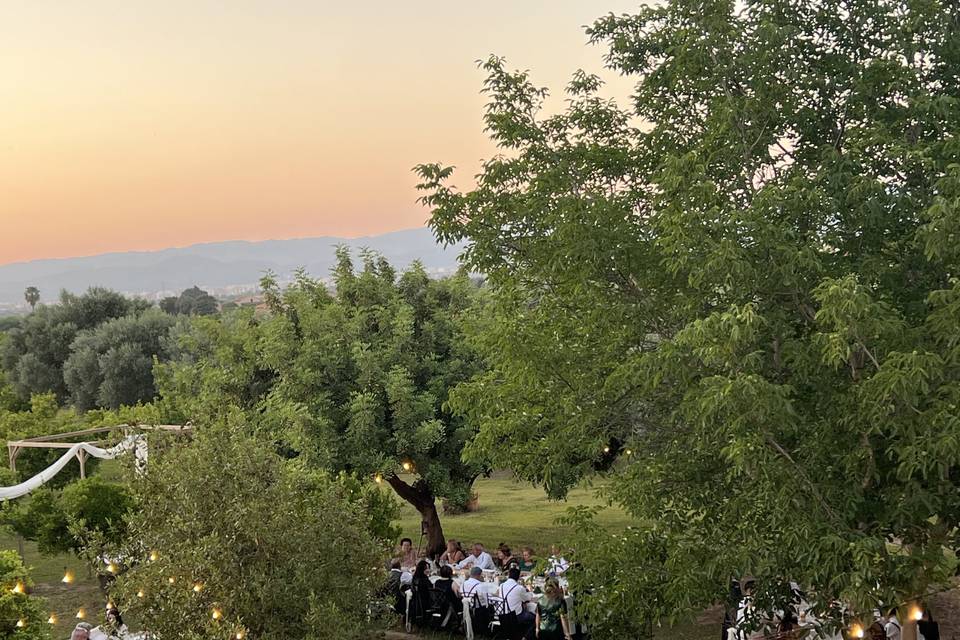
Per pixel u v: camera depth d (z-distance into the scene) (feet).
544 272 34.35
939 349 23.77
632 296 30.81
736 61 28.86
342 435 51.06
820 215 25.94
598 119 36.52
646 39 33.47
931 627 33.32
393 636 44.65
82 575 63.98
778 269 24.88
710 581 26.73
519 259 36.52
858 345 22.84
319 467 48.19
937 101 25.99
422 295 58.54
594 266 29.73
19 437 87.66
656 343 30.81
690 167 27.04
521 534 71.87
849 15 30.09
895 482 25.57
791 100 28.43
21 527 59.72
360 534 35.40
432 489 52.70
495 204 36.24
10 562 40.09
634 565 28.66
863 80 28.25
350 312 55.57
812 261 24.27
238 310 60.13
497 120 35.14
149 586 31.45
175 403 95.45
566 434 32.73
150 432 35.88
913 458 21.94
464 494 53.98
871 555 23.08
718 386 22.58
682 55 29.45
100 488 56.44
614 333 31.27
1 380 135.44
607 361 31.55
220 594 31.30
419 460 52.13
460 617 43.70
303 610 32.65
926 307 25.53
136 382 159.53
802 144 30.04
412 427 50.70
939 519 26.48
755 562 25.25
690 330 23.59
